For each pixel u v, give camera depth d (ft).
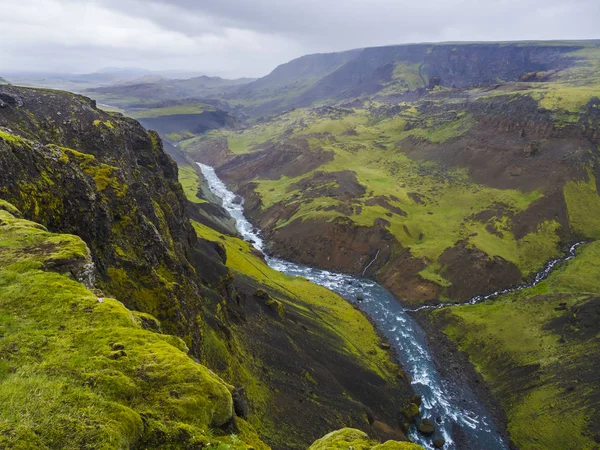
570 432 216.74
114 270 125.18
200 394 56.34
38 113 205.26
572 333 279.49
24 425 41.45
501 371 278.46
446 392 265.13
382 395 239.50
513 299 357.00
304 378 210.18
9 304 61.87
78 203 123.34
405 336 329.52
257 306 260.21
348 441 66.54
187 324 143.64
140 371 55.98
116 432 44.01
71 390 48.16
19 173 106.52
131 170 221.25
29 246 77.51
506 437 229.66
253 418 150.61
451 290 386.32
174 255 177.88
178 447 48.62
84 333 59.47
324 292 377.30
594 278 377.09
